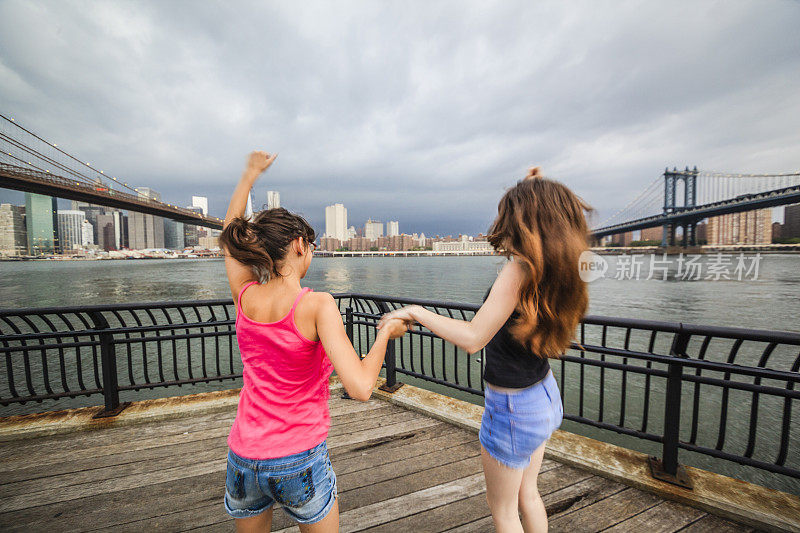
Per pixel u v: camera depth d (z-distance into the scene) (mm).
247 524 1106
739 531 1777
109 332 2916
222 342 16766
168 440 2652
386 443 2596
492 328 997
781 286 47531
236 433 1057
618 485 2109
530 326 1032
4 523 1885
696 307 31000
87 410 2969
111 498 2064
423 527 1841
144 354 3104
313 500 1050
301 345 1005
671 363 2076
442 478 2215
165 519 1916
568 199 1060
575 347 2412
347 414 3039
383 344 988
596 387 11469
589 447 2383
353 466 2328
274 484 1006
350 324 3734
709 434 8805
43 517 1927
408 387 3439
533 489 1332
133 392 11414
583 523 1836
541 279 1002
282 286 1037
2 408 10328
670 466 2094
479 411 2943
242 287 1077
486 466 1248
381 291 46250
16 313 2773
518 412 1154
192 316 22844
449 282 60000
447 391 11031
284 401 1032
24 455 2457
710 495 1925
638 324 2125
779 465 1908
